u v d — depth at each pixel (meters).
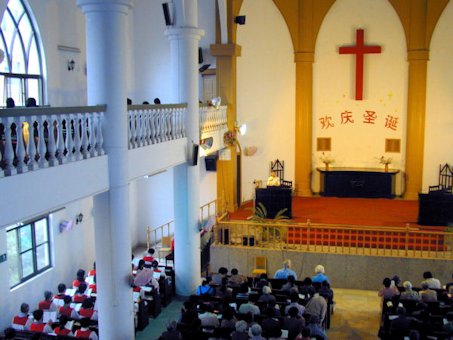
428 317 10.82
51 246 14.86
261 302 11.52
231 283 13.19
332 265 15.74
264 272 15.91
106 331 10.45
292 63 20.92
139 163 10.94
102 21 9.46
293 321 10.30
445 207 17.00
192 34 13.45
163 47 19.31
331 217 18.34
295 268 15.99
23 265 13.79
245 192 21.53
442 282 15.12
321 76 21.23
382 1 20.30
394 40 20.47
